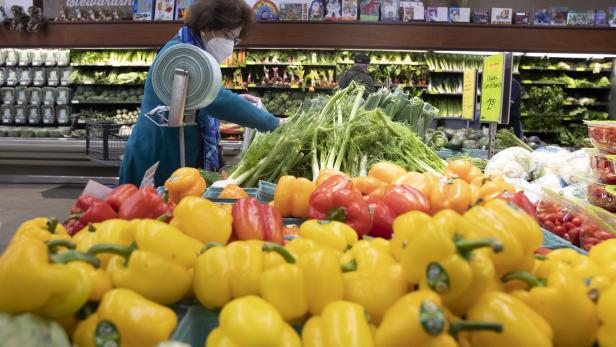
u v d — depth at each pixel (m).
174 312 1.02
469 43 7.43
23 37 7.41
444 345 0.83
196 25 3.00
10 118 7.99
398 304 0.89
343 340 0.87
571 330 0.93
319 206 1.54
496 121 3.07
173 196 1.91
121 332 0.91
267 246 1.05
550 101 8.31
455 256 0.89
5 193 7.04
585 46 7.49
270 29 7.33
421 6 7.55
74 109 8.12
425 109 3.94
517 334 0.86
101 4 7.77
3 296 0.86
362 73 5.22
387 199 1.60
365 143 2.57
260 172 2.48
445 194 1.62
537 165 2.89
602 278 1.03
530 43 7.46
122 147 6.88
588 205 1.89
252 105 2.99
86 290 0.92
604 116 8.62
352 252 1.16
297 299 0.98
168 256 1.03
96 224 1.28
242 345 0.88
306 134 2.55
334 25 7.31
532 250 1.02
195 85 2.28
